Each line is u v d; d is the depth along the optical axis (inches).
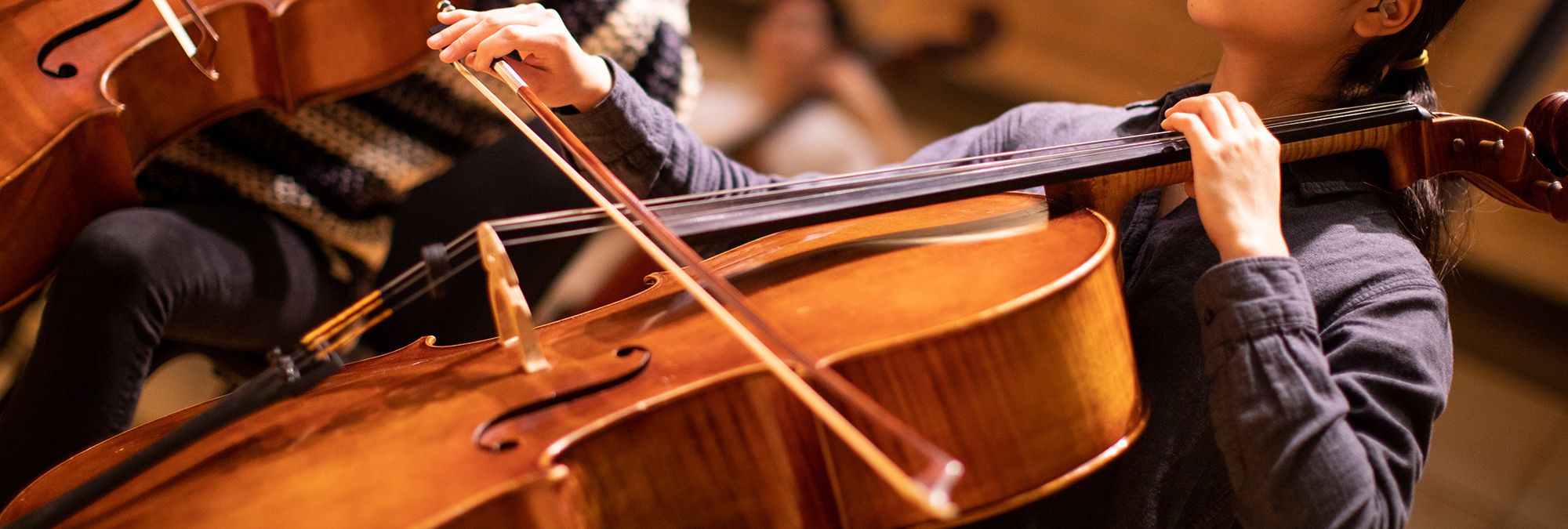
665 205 80.2
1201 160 78.6
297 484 72.4
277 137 92.3
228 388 97.0
